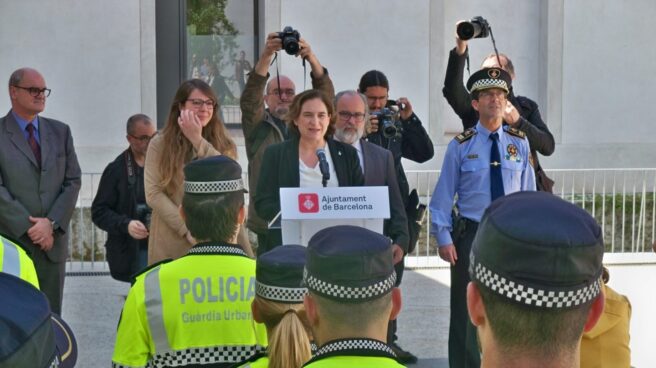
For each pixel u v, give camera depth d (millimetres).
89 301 9094
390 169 5922
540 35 14555
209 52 14289
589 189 13609
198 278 3432
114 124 13625
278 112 7078
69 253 11312
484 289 1780
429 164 14062
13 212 6672
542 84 14516
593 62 14453
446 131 14398
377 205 5062
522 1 14523
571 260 1721
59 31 13477
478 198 6020
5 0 13359
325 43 13883
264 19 13938
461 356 6047
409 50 14000
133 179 7082
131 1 13586
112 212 7074
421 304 9102
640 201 13000
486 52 14500
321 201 5035
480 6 14461
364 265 2369
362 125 5902
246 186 13773
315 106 5531
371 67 13961
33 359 1619
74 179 7023
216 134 5582
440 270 10672
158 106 14133
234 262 3465
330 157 5617
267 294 2957
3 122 6812
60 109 13531
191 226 3479
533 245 1724
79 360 7277
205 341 3404
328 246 2402
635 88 14555
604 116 14500
